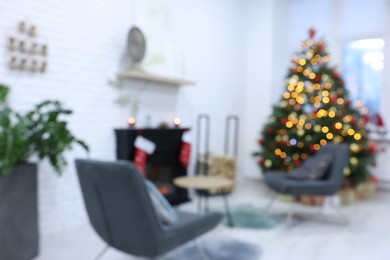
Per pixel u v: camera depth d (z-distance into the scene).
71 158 3.17
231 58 5.43
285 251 2.60
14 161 2.08
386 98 5.09
